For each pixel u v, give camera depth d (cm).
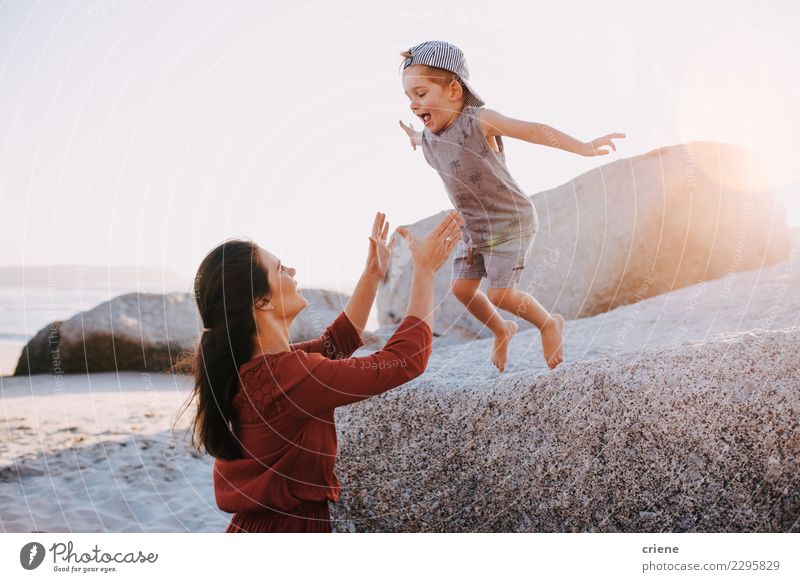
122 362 680
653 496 220
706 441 216
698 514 215
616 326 397
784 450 209
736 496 212
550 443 237
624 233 539
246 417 186
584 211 574
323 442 193
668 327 379
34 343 696
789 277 439
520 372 262
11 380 654
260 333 191
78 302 1590
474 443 249
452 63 287
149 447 409
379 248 224
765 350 223
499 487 243
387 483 259
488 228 293
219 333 188
